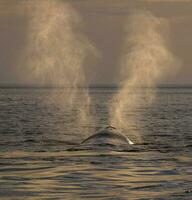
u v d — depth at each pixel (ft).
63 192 153.58
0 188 158.71
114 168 198.59
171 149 259.39
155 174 185.57
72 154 238.48
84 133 357.41
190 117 545.44
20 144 279.69
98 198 145.07
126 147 263.90
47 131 366.43
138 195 148.46
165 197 144.25
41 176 180.65
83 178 177.27
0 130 365.20
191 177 179.01
